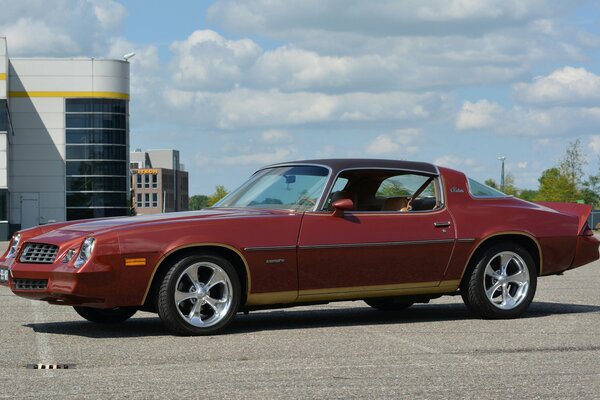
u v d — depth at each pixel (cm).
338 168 938
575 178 7531
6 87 8019
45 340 820
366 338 820
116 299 828
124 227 840
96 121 9119
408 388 581
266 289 880
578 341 792
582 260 1034
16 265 867
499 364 672
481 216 979
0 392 570
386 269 930
